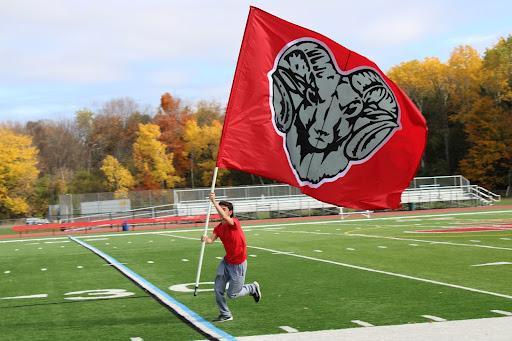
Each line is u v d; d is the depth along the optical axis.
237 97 10.61
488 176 66.69
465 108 69.56
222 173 75.69
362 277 13.30
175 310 10.13
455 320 8.71
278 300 10.82
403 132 11.15
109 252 21.66
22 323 9.55
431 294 10.93
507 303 9.93
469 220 31.70
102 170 72.94
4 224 59.75
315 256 17.73
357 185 11.08
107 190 70.12
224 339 7.94
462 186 49.47
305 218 43.09
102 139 90.31
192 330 8.68
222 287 9.11
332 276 13.61
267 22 10.84
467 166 67.31
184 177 77.75
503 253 16.89
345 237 24.19
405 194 47.88
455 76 74.44
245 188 46.22
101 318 9.74
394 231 26.30
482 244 19.39
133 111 92.38
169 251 21.20
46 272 16.38
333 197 10.96
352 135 11.10
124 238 29.67
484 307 9.62
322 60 11.01
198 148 75.81
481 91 67.31
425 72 76.00
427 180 49.19
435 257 16.48
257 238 25.45
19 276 15.76
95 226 38.44
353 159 11.09
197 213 44.72
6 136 64.75
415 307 9.78
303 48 10.94
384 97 11.09
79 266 17.44
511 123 64.81
